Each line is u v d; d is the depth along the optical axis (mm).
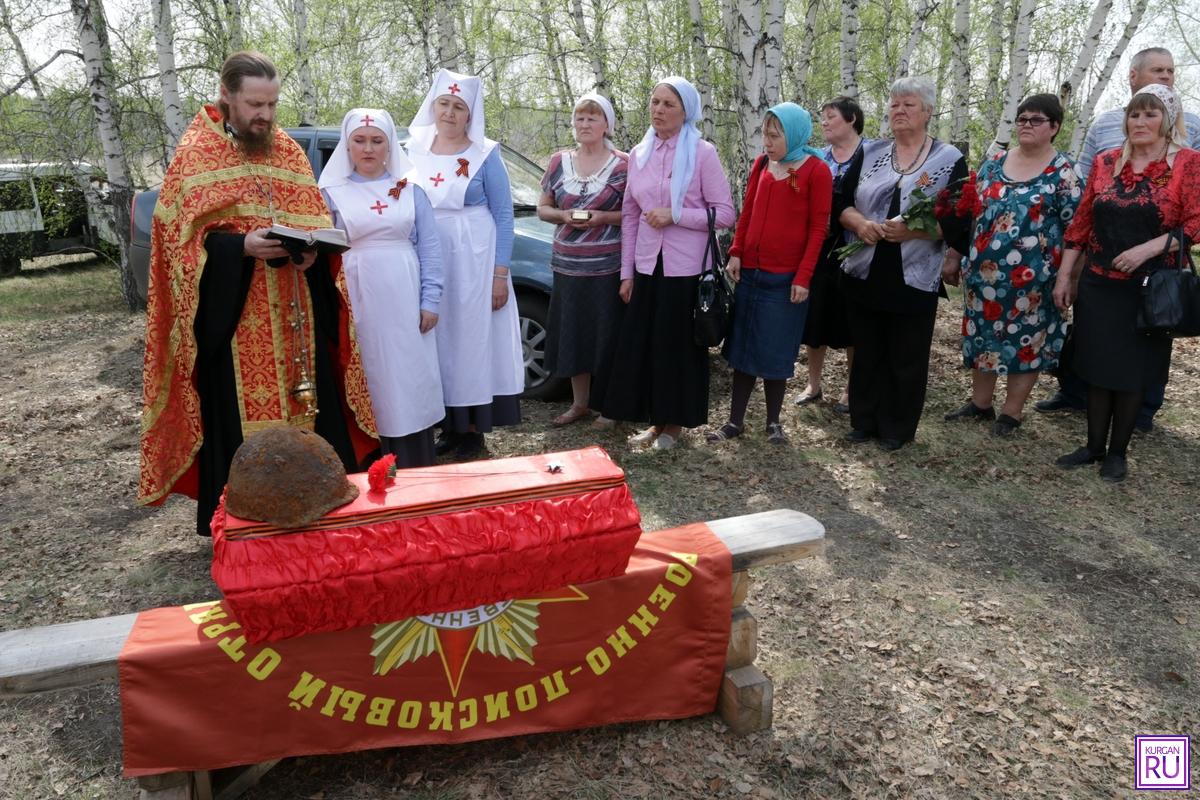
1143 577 3311
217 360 2996
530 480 2143
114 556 3525
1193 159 3699
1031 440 4691
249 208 2893
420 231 3549
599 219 4422
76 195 10883
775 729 2436
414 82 11680
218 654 1971
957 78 10305
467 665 2150
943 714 2527
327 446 2053
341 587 1953
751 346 4453
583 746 2346
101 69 8367
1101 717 2523
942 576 3311
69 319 8492
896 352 4418
